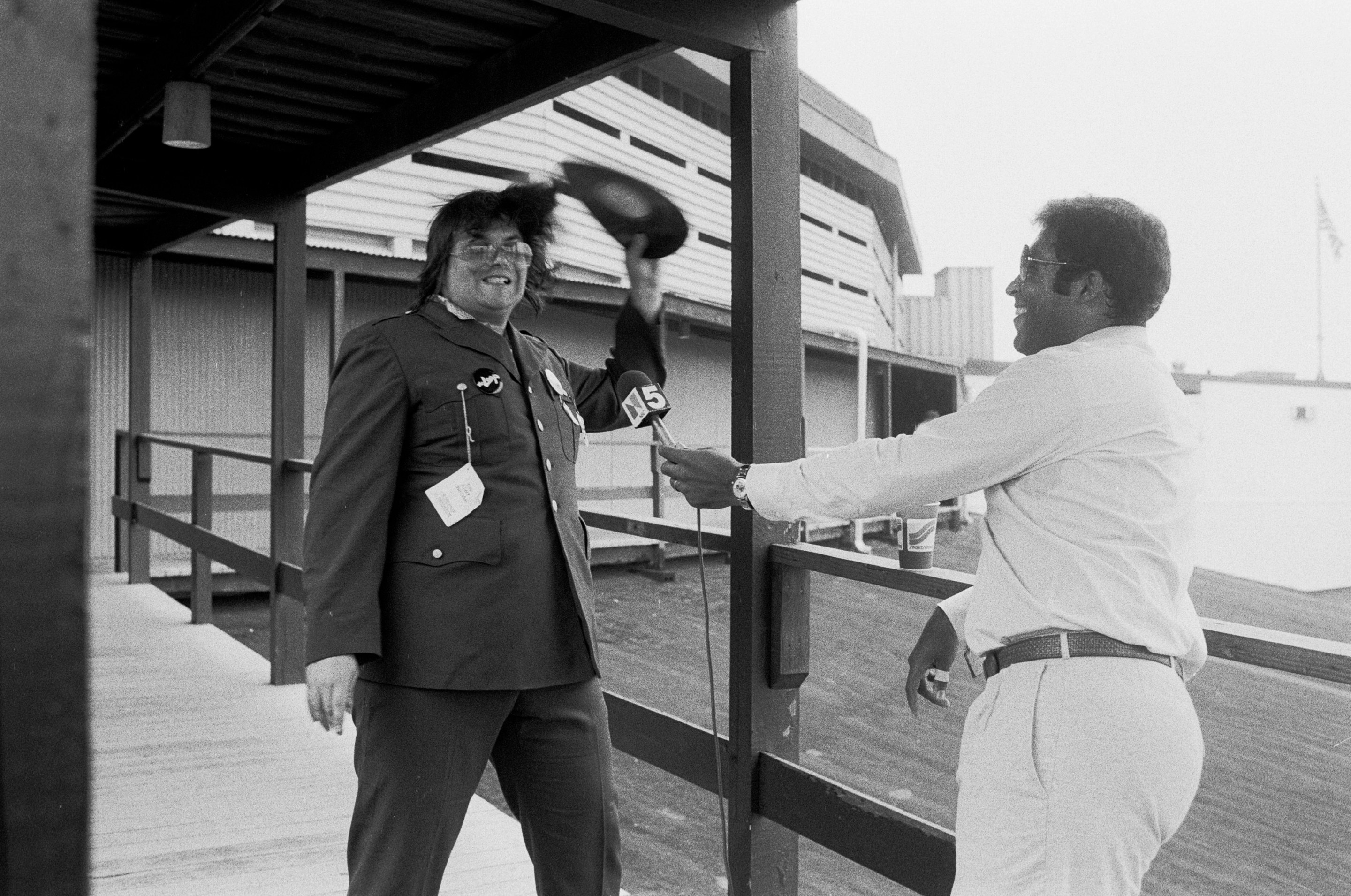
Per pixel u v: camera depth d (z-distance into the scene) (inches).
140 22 149.9
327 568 73.6
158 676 213.8
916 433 63.9
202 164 197.9
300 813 139.8
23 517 20.1
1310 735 168.2
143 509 311.0
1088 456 59.3
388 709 76.6
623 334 97.7
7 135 20.1
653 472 448.8
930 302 1016.2
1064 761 56.7
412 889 76.8
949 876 86.5
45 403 20.4
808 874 187.2
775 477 70.0
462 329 81.0
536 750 81.4
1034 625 59.0
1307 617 390.9
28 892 20.2
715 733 94.8
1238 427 570.6
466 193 83.0
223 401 376.8
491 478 78.8
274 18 137.1
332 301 354.9
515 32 141.1
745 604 107.5
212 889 115.9
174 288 367.2
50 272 20.5
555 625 80.1
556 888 82.6
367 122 180.4
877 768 208.1
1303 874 128.3
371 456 75.4
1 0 20.1
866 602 335.3
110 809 140.3
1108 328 63.6
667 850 182.5
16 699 20.1
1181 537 60.2
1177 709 57.5
